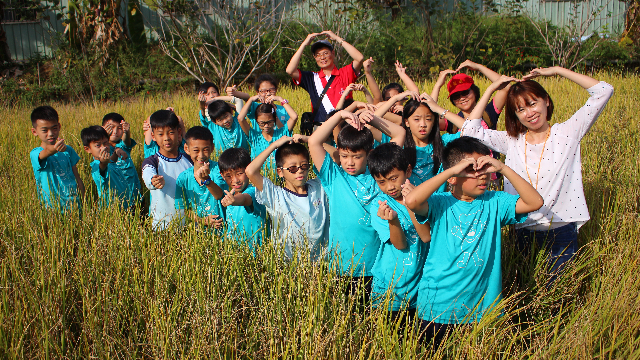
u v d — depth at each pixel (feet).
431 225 11.39
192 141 15.93
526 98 12.50
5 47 59.62
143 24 59.47
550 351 10.16
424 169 15.07
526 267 13.24
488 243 11.13
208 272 12.10
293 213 13.83
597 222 14.58
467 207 11.25
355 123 13.07
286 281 12.07
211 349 9.97
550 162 12.75
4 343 10.20
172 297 11.89
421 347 10.82
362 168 13.12
